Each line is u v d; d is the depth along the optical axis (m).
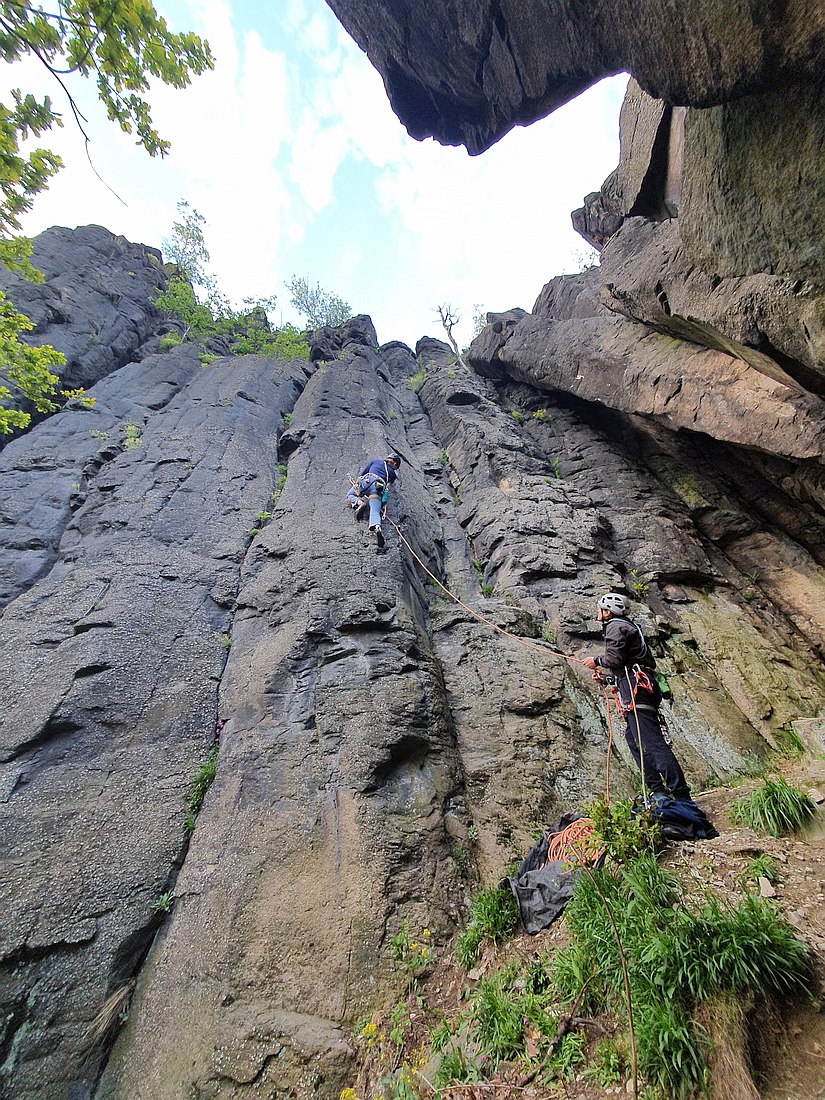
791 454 7.87
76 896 4.82
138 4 3.90
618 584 9.46
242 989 4.32
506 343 16.75
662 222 9.11
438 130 6.89
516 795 6.00
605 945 3.18
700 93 3.87
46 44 4.00
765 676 8.07
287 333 17.81
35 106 4.48
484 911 4.42
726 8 3.25
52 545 8.86
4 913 4.59
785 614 9.76
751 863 3.47
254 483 11.20
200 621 7.91
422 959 4.43
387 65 6.32
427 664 7.31
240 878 5.05
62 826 5.30
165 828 5.51
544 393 16.02
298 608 7.81
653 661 4.76
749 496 11.61
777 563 10.41
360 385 15.62
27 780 5.61
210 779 6.08
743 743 6.96
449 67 5.79
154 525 9.24
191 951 4.64
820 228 4.40
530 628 8.41
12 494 9.38
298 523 9.65
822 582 9.78
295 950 4.53
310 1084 3.78
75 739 6.06
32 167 4.83
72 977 4.41
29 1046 4.06
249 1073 3.86
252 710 6.61
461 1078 3.23
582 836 4.16
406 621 7.66
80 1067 4.04
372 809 5.53
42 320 14.05
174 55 4.24
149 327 18.20
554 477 13.18
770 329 5.68
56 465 10.29
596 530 10.66
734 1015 2.55
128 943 4.68
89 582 7.95
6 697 6.28
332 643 7.31
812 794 4.17
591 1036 2.95
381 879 4.98
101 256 18.56
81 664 6.65
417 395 18.77
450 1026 3.80
